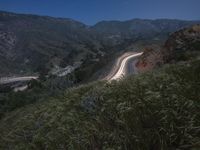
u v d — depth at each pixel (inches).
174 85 237.5
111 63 2026.3
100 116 237.1
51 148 223.8
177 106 203.9
